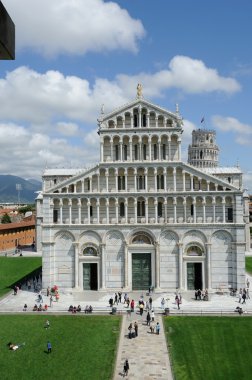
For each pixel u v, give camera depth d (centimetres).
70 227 8569
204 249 8444
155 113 8588
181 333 5850
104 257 8550
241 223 8325
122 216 8688
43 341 5509
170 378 4328
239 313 6812
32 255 13738
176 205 8538
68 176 12231
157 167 8544
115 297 7556
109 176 8650
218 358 4909
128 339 5612
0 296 8206
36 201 14788
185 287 8469
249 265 11775
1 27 659
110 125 8681
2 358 4872
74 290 8512
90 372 4484
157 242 8469
